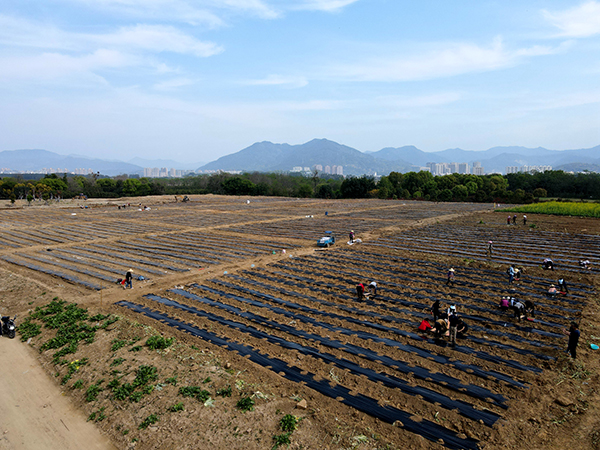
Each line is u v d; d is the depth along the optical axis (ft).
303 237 170.50
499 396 46.91
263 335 65.82
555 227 183.11
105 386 50.08
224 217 250.57
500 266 110.42
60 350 61.36
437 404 45.27
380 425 41.45
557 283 92.12
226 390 46.98
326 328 68.59
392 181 487.61
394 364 55.06
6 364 58.65
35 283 99.04
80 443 40.68
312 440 38.24
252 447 37.42
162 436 39.93
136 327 67.77
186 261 125.18
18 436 42.27
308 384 49.85
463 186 399.65
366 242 155.12
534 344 61.36
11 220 234.38
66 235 180.96
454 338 60.95
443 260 120.26
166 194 495.82
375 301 83.05
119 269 114.62
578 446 37.93
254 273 108.58
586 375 51.67
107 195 447.42
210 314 76.59
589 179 387.55
